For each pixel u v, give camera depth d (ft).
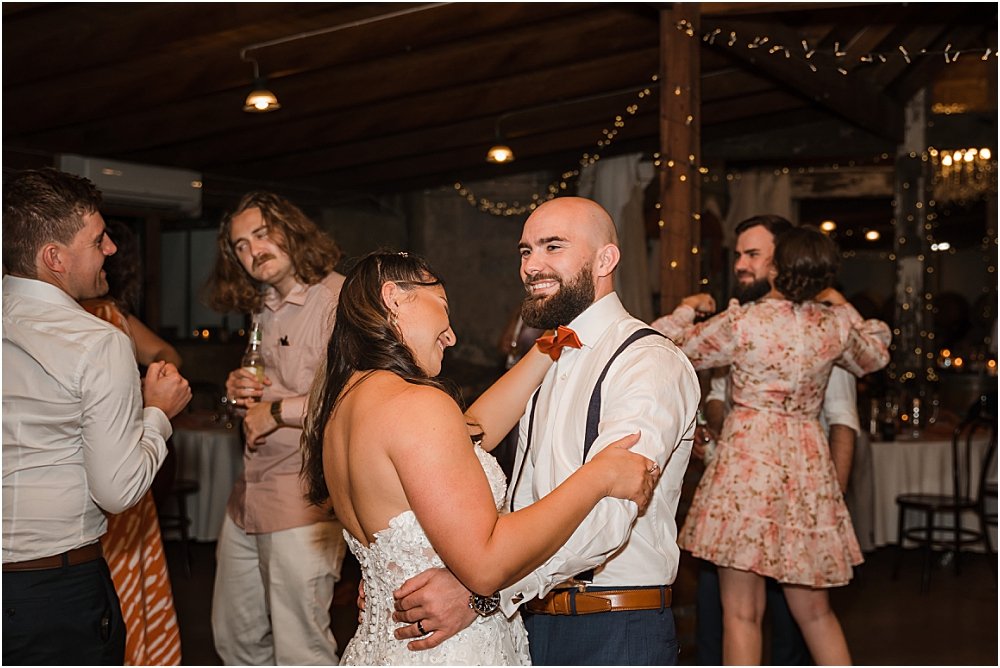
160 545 9.75
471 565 4.94
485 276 29.96
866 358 10.11
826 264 9.65
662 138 15.21
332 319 9.38
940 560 19.74
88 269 7.15
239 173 25.95
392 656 5.48
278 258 9.70
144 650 9.32
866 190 30.78
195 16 15.10
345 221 29.17
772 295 10.17
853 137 26.25
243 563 10.23
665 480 6.63
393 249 5.94
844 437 10.60
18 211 6.93
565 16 18.66
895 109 24.85
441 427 5.11
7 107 18.71
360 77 19.83
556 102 23.93
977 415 18.13
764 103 24.56
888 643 14.08
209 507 19.43
